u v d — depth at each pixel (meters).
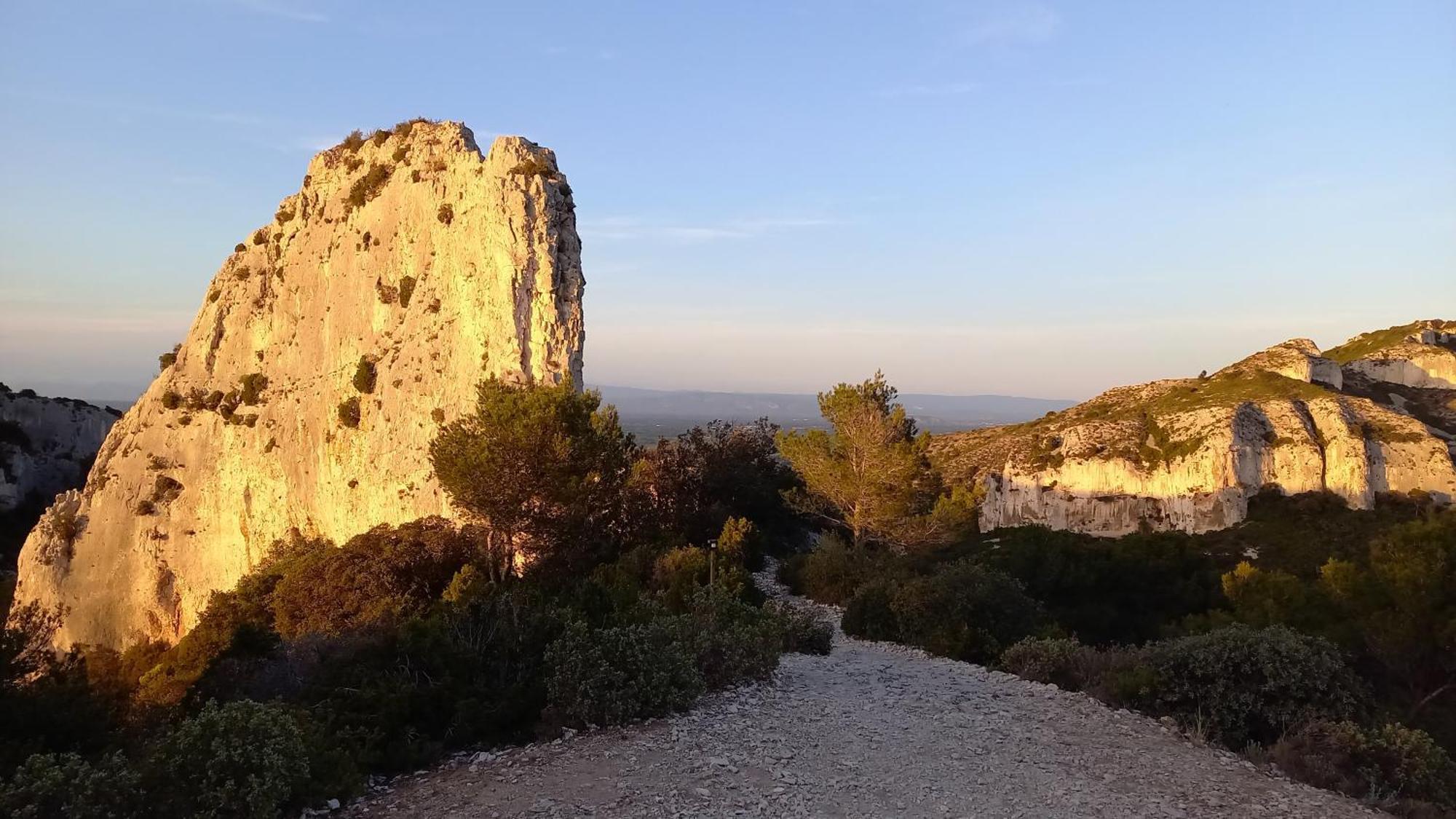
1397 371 84.31
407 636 14.04
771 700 14.35
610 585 25.23
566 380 29.94
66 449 84.50
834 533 38.22
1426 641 21.61
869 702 14.69
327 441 38.53
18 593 44.59
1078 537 51.03
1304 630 23.34
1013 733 12.81
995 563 41.50
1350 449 59.16
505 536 28.84
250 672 15.71
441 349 35.47
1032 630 22.14
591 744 11.51
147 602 42.12
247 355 44.56
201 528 42.19
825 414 41.50
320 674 13.82
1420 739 11.48
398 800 9.50
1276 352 80.81
